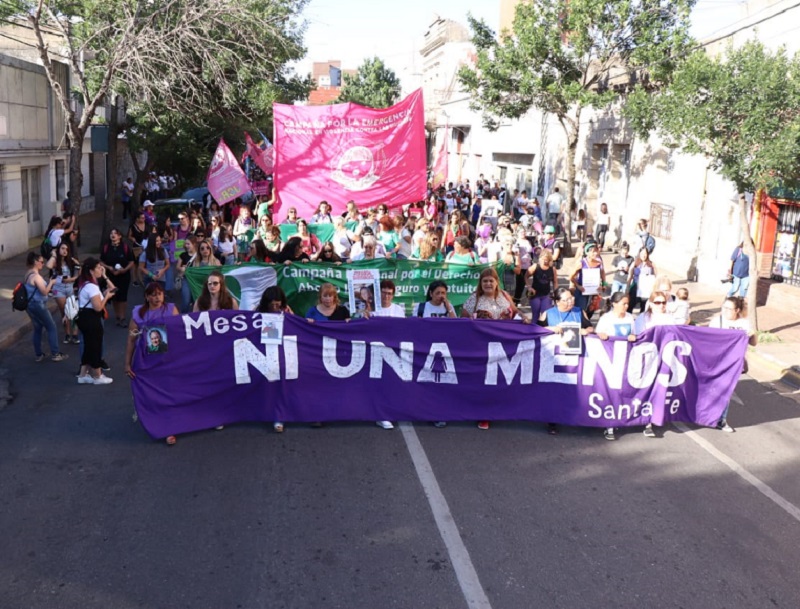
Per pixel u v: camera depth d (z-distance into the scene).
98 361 10.34
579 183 29.16
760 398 10.86
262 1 20.95
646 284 14.60
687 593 5.62
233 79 23.55
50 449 7.98
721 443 8.86
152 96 21.03
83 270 10.24
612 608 5.39
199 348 8.34
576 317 9.00
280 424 8.59
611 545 6.28
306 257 12.87
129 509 6.64
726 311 9.43
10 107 21.80
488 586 5.61
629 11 21.81
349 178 16.23
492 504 6.93
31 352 12.12
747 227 13.77
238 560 5.85
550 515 6.77
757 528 6.70
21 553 5.90
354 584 5.57
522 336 8.86
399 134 16.33
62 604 5.25
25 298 11.17
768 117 12.12
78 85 28.95
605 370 8.88
